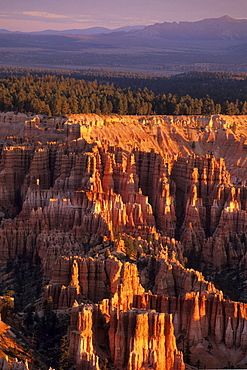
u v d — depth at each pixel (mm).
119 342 168625
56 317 186125
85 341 165750
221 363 186500
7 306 186875
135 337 166500
